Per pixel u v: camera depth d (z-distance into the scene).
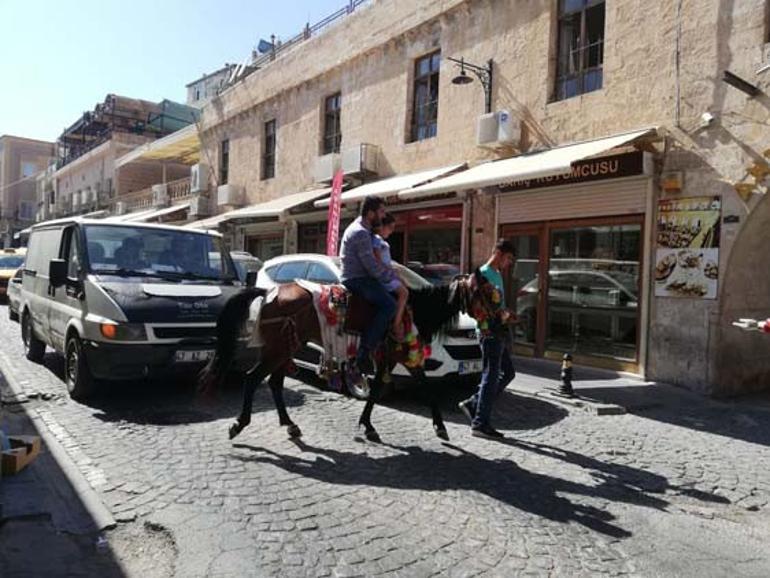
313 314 6.12
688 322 8.99
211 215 24.62
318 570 3.64
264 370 6.15
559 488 5.07
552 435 6.61
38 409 7.00
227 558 3.74
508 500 4.78
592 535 4.23
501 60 12.26
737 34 8.51
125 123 38.53
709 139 8.78
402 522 4.32
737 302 8.86
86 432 6.14
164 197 28.72
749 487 5.25
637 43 9.81
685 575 3.75
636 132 9.49
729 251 8.53
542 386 8.90
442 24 13.68
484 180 9.91
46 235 9.73
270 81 20.50
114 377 6.98
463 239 12.83
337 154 16.83
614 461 5.82
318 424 6.72
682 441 6.54
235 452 5.68
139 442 5.88
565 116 10.97
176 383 8.41
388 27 15.22
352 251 5.95
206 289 7.88
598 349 10.41
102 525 4.11
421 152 14.29
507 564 3.78
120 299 7.14
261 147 21.38
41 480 4.82
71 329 7.61
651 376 9.49
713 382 8.68
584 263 10.63
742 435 6.82
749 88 8.17
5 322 14.96
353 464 5.47
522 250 11.78
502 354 6.58
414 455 5.77
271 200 20.64
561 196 10.94
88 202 37.88
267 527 4.16
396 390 8.46
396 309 5.89
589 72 10.80
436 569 3.69
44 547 3.80
